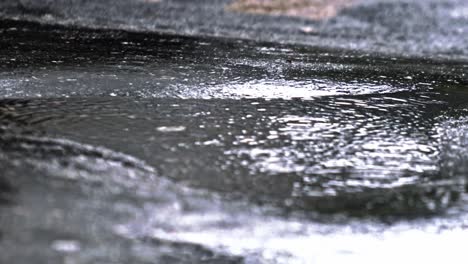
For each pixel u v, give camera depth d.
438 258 3.41
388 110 6.18
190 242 3.26
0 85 6.19
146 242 3.18
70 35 9.65
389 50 10.54
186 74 7.27
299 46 10.24
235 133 5.06
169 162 4.30
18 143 4.42
